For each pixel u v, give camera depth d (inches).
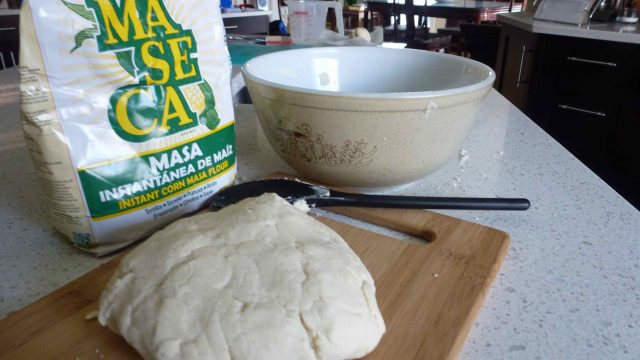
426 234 19.7
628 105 69.0
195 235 15.2
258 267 14.0
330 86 30.3
